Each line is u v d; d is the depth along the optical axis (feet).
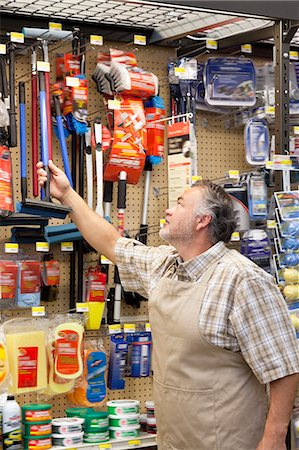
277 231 11.59
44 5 11.21
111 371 11.57
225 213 9.27
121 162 11.64
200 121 13.06
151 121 12.09
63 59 11.58
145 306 12.45
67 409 11.43
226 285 8.77
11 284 10.65
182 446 9.04
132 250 10.00
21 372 10.34
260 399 8.98
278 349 8.55
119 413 11.28
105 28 12.16
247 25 12.59
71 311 11.60
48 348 10.73
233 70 12.70
